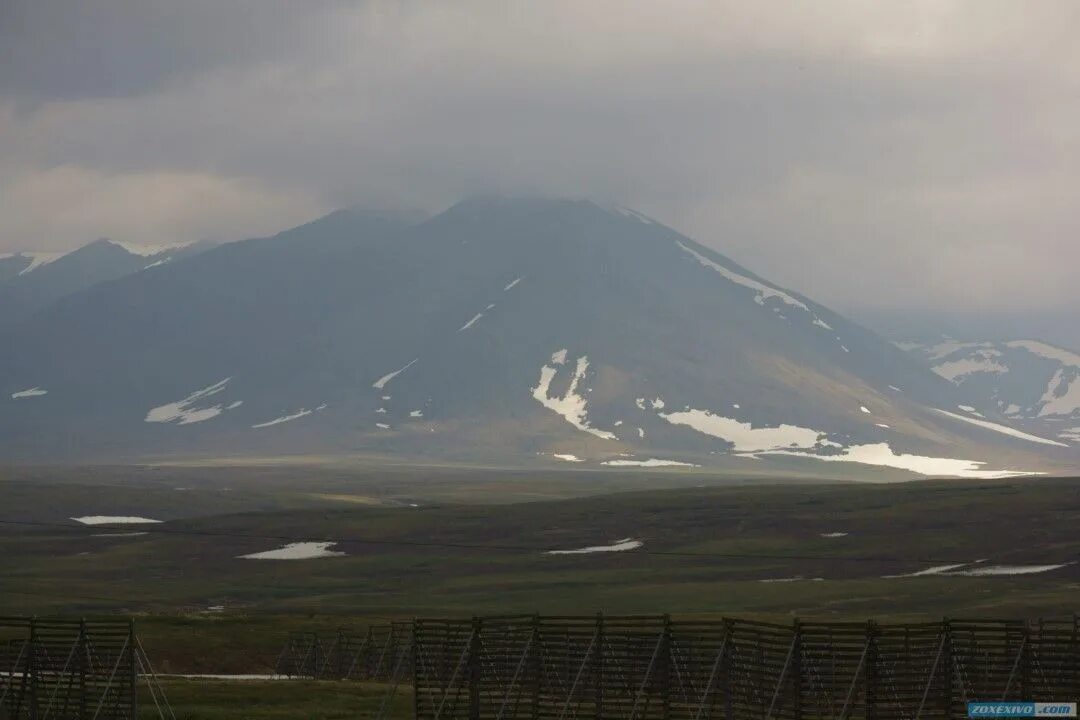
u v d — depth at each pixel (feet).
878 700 450.71
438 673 533.55
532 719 493.36
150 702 567.18
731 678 467.11
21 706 539.70
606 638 490.49
